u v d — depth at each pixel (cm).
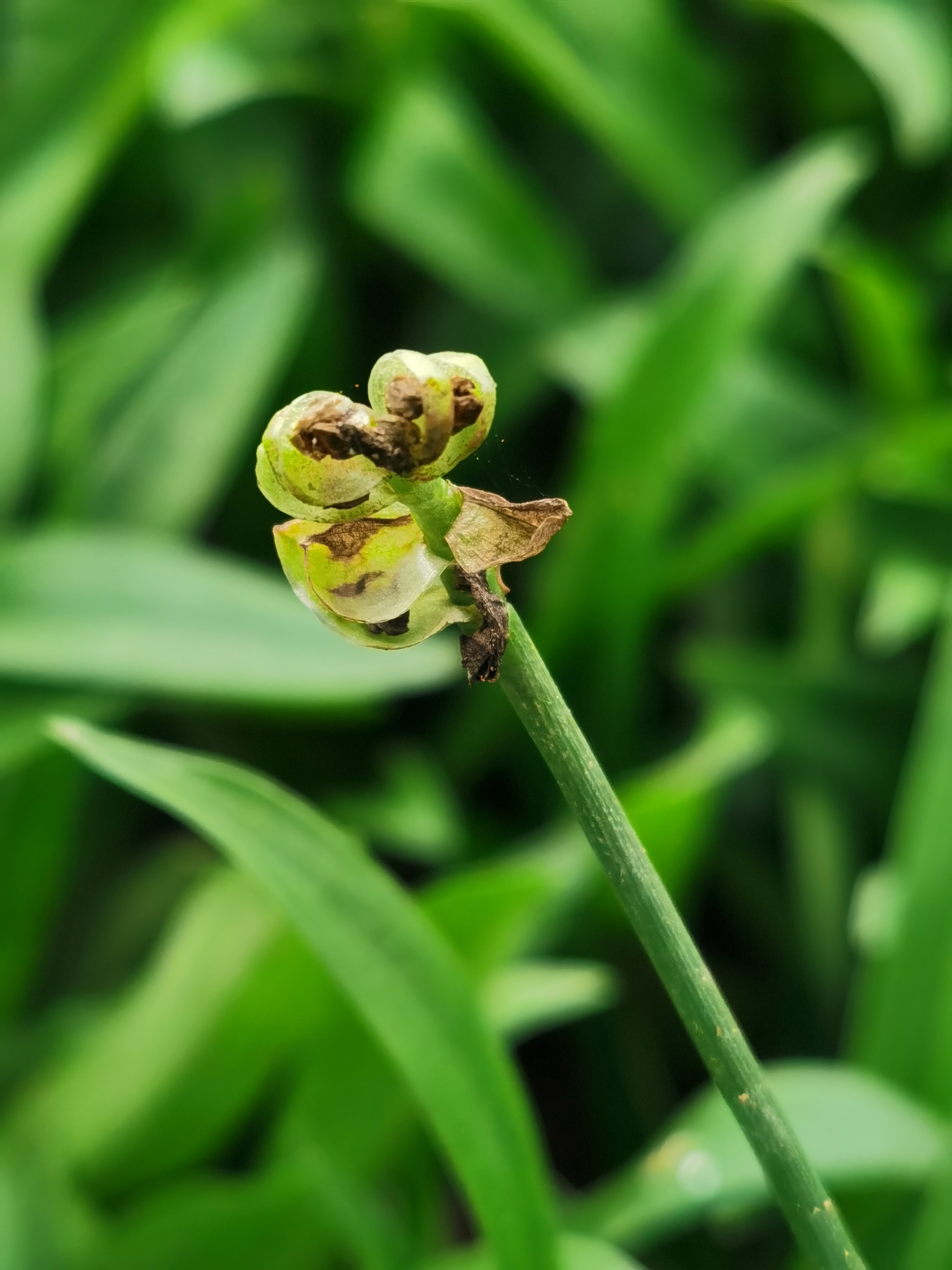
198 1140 69
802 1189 42
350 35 109
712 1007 41
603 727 94
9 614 77
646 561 89
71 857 94
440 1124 50
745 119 112
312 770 96
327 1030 67
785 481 97
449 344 109
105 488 89
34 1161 68
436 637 80
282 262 95
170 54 96
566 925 83
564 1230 61
